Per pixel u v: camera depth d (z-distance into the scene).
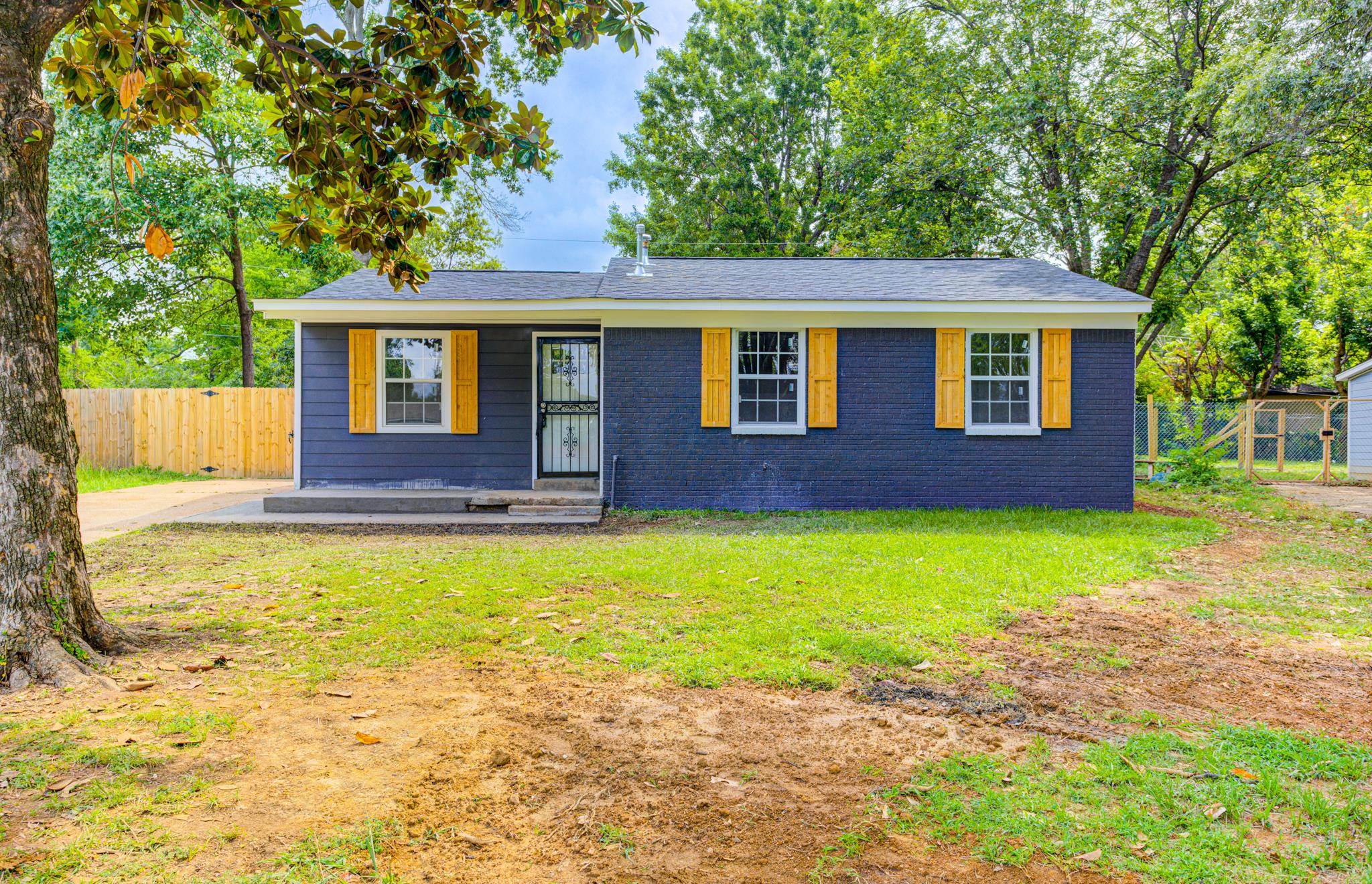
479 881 2.34
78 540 4.25
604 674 4.19
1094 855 2.51
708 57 28.20
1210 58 16.48
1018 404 11.71
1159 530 9.39
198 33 14.38
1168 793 2.91
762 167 27.39
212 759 3.09
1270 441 22.64
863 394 11.60
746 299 11.25
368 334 11.81
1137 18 17.62
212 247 19.64
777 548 7.93
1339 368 26.86
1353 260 24.02
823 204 27.89
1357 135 14.37
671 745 3.33
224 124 18.28
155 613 5.30
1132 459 11.58
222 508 11.37
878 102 21.36
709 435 11.56
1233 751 3.29
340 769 3.04
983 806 2.82
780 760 3.20
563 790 2.91
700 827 2.67
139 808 2.68
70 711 3.53
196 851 2.43
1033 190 19.31
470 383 11.95
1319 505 12.31
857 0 23.66
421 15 4.86
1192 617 5.58
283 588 6.14
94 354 28.97
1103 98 17.45
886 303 11.25
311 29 4.86
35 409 4.04
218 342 28.59
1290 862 2.48
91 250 17.61
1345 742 3.44
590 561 7.26
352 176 5.51
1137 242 19.34
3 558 3.91
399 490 11.88
